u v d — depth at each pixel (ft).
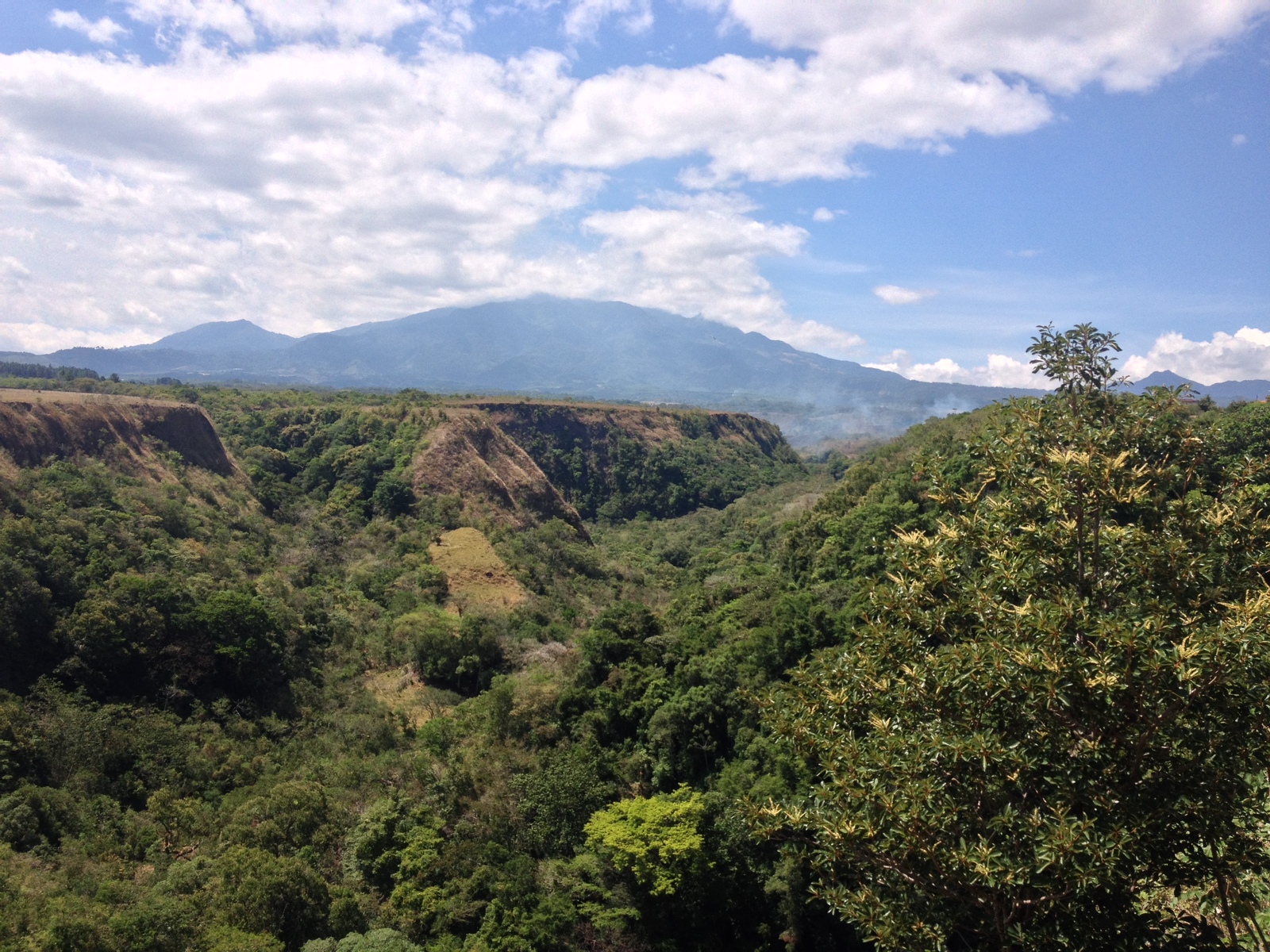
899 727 41.93
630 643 138.51
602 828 96.73
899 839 36.94
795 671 49.49
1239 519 38.99
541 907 85.92
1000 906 36.35
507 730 122.42
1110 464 39.27
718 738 114.83
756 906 95.55
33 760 95.66
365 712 130.72
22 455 148.56
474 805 101.04
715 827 96.94
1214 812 33.88
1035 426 46.06
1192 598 38.01
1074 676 34.55
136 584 123.13
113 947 67.62
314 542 194.29
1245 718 33.78
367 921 83.92
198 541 158.20
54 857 83.87
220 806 100.42
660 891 88.99
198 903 77.71
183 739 109.81
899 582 46.39
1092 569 42.06
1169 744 34.63
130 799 99.25
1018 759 35.22
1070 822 33.12
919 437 228.63
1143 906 47.29
